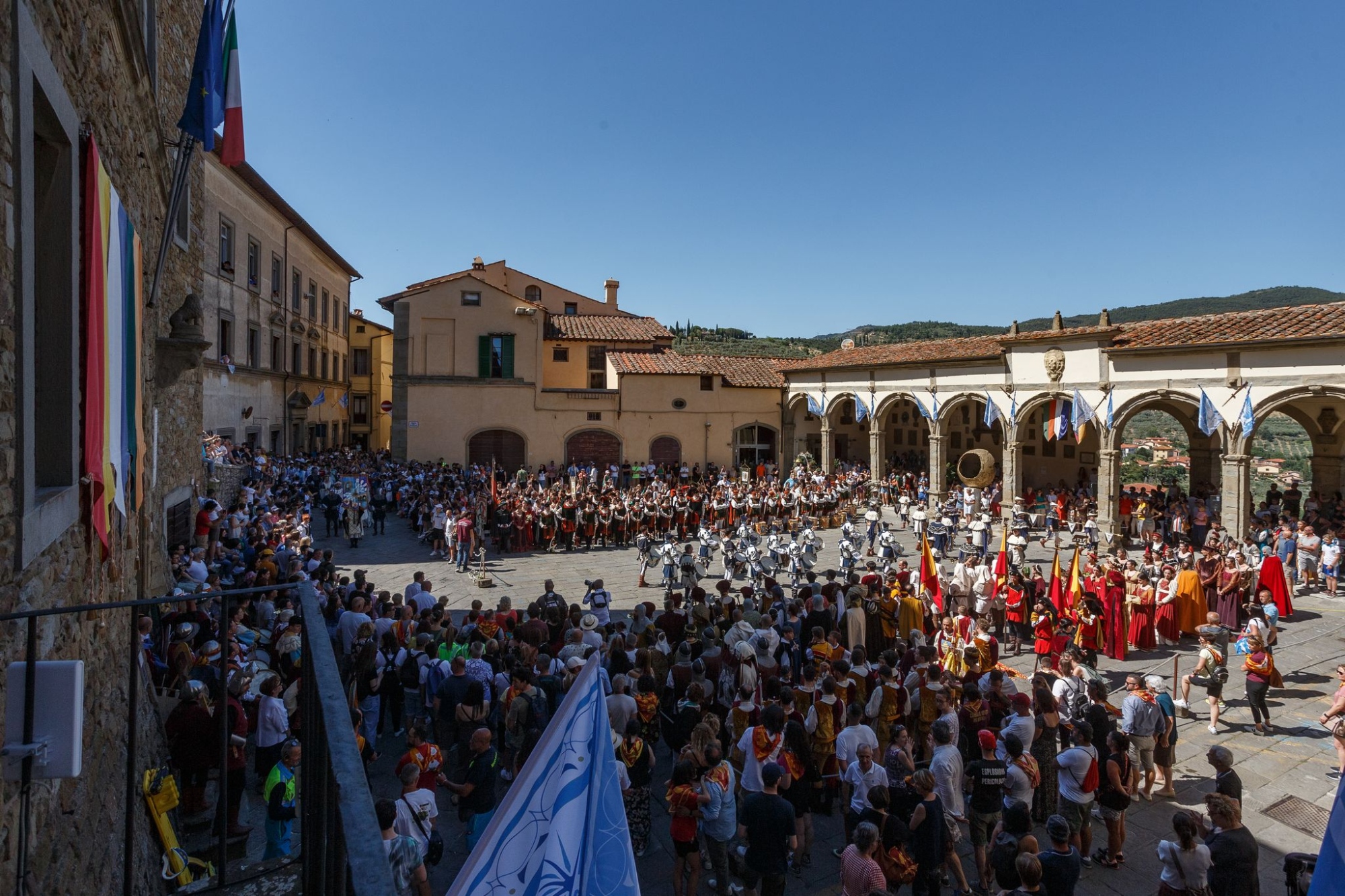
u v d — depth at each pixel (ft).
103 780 16.99
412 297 120.16
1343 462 84.02
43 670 10.34
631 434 127.13
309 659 12.39
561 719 12.37
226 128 30.12
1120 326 88.99
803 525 83.76
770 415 136.15
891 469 129.18
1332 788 33.55
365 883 6.51
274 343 112.16
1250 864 21.66
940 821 24.14
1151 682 32.30
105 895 15.71
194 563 41.14
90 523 16.07
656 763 35.88
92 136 16.16
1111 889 26.43
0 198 10.89
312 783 11.55
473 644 33.68
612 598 63.46
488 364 121.90
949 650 40.06
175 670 28.94
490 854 11.30
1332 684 45.65
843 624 42.83
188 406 45.47
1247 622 54.60
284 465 100.89
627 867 12.06
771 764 23.39
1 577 10.74
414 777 22.41
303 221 118.52
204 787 25.53
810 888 26.27
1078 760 27.27
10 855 10.29
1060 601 50.11
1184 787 33.53
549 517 82.64
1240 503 73.41
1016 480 96.63
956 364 104.06
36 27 12.92
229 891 17.62
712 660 34.99
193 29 46.42
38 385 14.65
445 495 86.89
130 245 21.63
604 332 139.44
